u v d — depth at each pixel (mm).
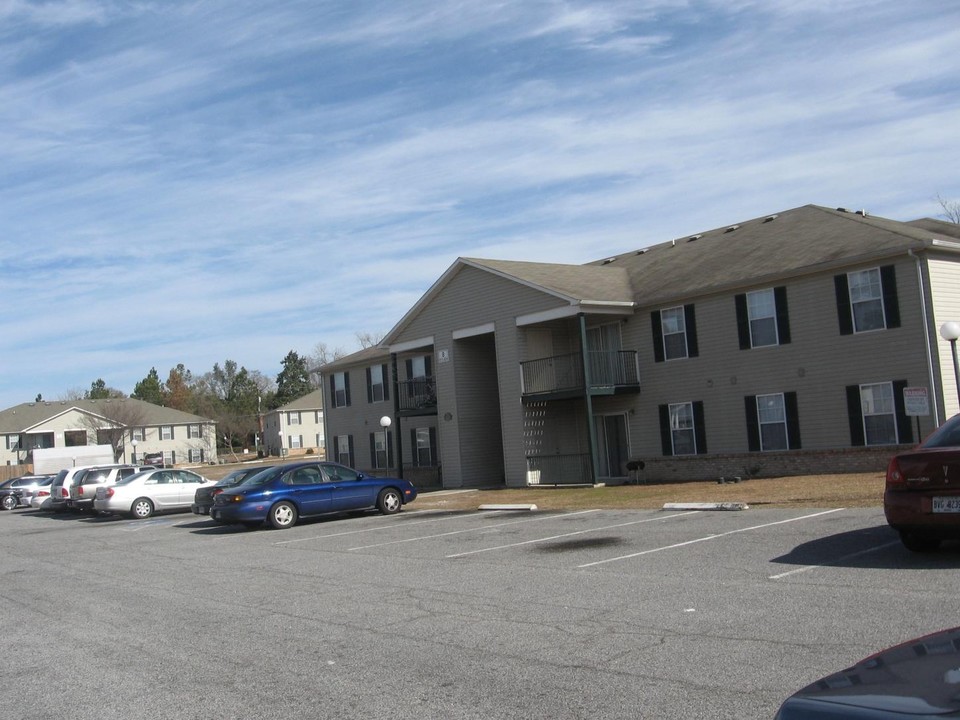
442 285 30875
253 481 20328
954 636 3480
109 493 26891
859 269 22125
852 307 22312
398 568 12227
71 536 22250
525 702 5789
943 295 21266
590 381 27047
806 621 7242
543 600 9109
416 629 8234
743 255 26156
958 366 21172
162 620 9586
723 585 9008
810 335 23109
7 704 6680
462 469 30484
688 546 11828
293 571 12742
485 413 31312
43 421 76938
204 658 7684
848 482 18984
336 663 7184
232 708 6152
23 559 17281
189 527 22297
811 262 22859
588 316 27672
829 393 22734
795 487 19234
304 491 20156
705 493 20062
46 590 12633
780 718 3021
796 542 11297
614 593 9125
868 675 3191
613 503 19891
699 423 25516
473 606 9109
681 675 6070
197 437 85625
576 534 14359
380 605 9578
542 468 28469
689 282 26031
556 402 29141
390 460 39250
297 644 7965
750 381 24359
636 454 27234
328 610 9500
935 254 21266
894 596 7852
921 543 9859
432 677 6559
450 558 12805
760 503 16562
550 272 29328
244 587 11555
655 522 15047
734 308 24734
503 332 28766
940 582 8258
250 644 8102
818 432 22953
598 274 29766
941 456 9180
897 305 21453
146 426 81500
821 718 2875
